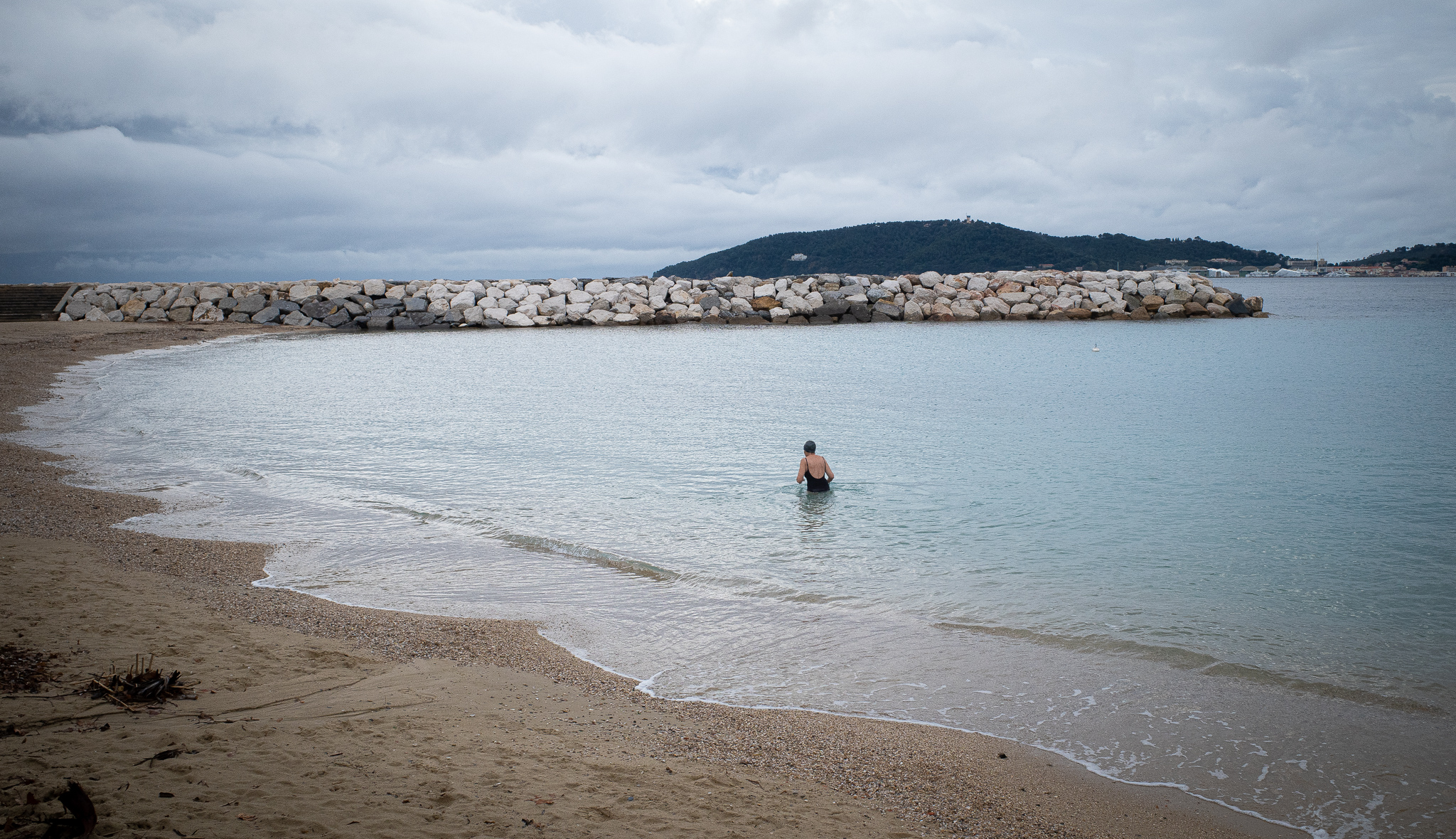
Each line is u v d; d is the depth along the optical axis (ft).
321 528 35.01
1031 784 16.28
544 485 43.24
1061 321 174.09
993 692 20.43
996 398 76.02
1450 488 41.27
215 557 30.17
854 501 39.86
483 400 74.79
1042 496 40.81
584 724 18.20
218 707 17.17
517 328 167.94
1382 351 117.08
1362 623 24.73
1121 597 27.02
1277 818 15.26
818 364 106.22
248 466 47.26
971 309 177.88
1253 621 24.97
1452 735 18.21
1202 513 37.52
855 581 28.73
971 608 26.16
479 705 18.78
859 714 19.30
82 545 30.17
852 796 15.58
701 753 17.08
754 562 30.78
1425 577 28.71
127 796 12.92
